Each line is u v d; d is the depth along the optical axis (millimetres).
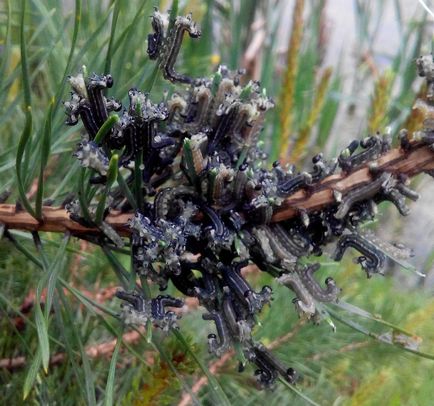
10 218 224
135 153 205
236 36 621
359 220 212
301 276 215
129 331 335
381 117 449
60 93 240
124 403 263
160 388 248
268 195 203
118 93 266
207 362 332
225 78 219
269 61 568
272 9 652
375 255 211
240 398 325
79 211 216
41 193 212
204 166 208
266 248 209
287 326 359
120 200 226
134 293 205
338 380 375
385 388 359
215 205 212
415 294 475
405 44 608
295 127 570
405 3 891
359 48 694
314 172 210
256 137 229
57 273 214
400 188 207
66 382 296
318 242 220
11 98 372
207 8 602
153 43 222
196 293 213
